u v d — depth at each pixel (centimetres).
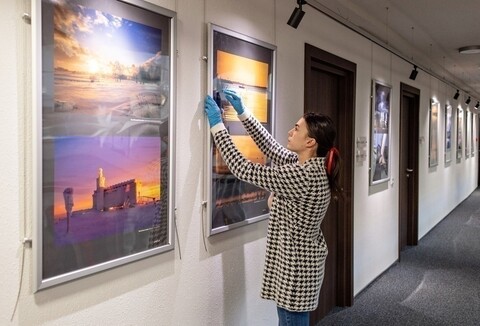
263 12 224
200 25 180
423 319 322
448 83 678
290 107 252
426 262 481
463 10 362
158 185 159
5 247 114
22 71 117
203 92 184
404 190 546
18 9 115
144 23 150
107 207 140
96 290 140
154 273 163
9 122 114
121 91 142
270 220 187
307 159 184
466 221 724
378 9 355
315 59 287
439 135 690
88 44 130
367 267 393
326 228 332
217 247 198
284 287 177
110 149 140
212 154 188
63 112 124
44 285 121
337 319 322
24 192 118
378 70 406
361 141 367
